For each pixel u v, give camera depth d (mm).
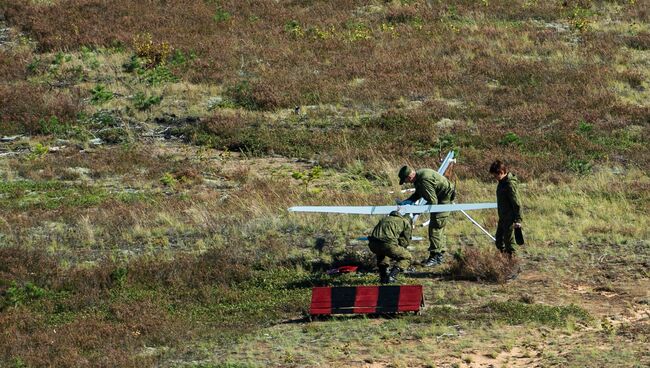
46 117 103375
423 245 62531
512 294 52062
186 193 81562
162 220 71688
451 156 61375
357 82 114500
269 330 47719
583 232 65188
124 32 129625
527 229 66000
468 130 99312
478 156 90188
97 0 140875
